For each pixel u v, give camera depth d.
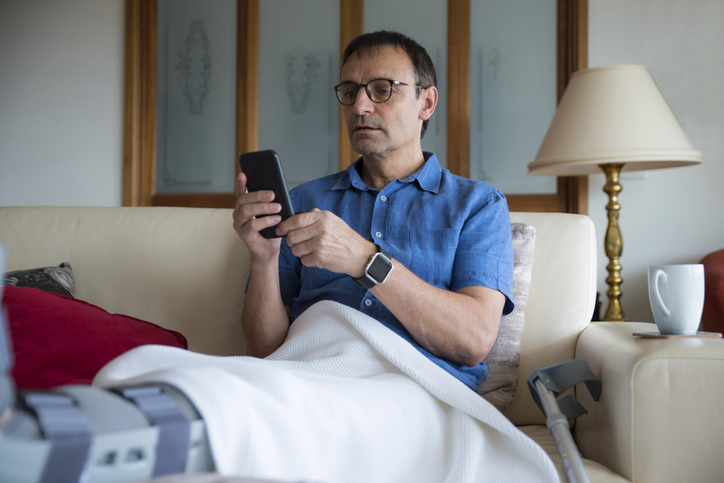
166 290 1.35
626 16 2.57
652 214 2.54
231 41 2.93
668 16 2.54
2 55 3.09
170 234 1.39
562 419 0.83
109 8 2.99
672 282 1.01
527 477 0.77
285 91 2.89
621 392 0.88
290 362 0.88
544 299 1.28
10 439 0.36
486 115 2.72
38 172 3.06
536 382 0.91
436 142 2.74
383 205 1.20
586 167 2.33
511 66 2.70
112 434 0.42
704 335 0.99
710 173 2.51
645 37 2.56
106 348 1.00
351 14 2.82
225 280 1.35
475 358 1.03
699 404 0.83
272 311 1.15
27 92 3.07
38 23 3.06
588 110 1.97
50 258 1.39
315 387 0.70
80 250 1.39
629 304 2.55
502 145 2.70
